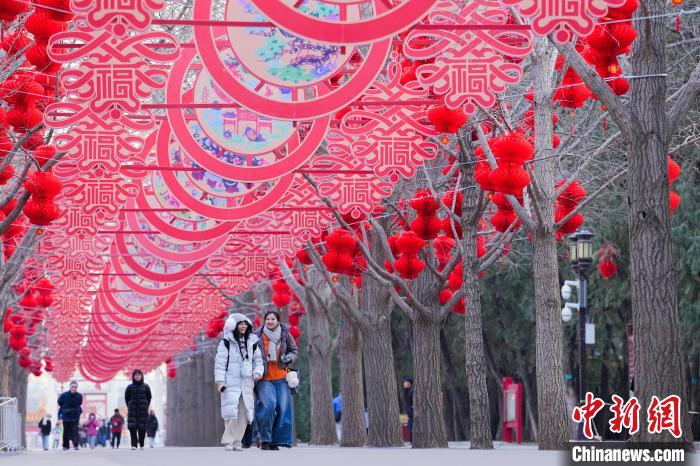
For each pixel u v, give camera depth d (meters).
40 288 39.66
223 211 24.64
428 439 28.14
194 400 71.88
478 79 16.34
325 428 42.16
